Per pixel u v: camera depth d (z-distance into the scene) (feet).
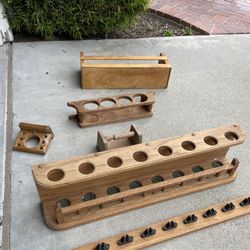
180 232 4.59
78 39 8.67
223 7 11.33
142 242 4.42
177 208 4.99
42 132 5.75
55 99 6.71
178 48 8.80
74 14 8.04
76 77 7.36
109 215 4.73
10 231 4.49
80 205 4.40
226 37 9.51
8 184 5.04
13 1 7.74
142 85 7.20
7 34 8.02
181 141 4.86
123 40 8.86
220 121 6.69
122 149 4.64
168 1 11.37
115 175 4.75
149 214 4.87
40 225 4.58
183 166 5.30
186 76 7.80
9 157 5.43
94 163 4.38
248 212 4.97
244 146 6.18
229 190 5.34
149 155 4.58
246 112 7.00
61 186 4.15
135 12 8.64
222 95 7.36
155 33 9.62
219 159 5.52
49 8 7.89
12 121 6.11
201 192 5.24
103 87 7.09
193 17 10.44
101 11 8.18
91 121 6.16
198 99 7.16
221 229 4.81
